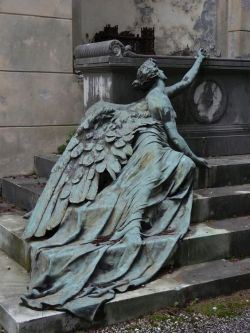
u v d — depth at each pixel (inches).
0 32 312.5
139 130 228.5
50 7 325.1
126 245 195.0
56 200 218.8
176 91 253.4
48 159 306.2
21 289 194.5
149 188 211.9
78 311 171.0
